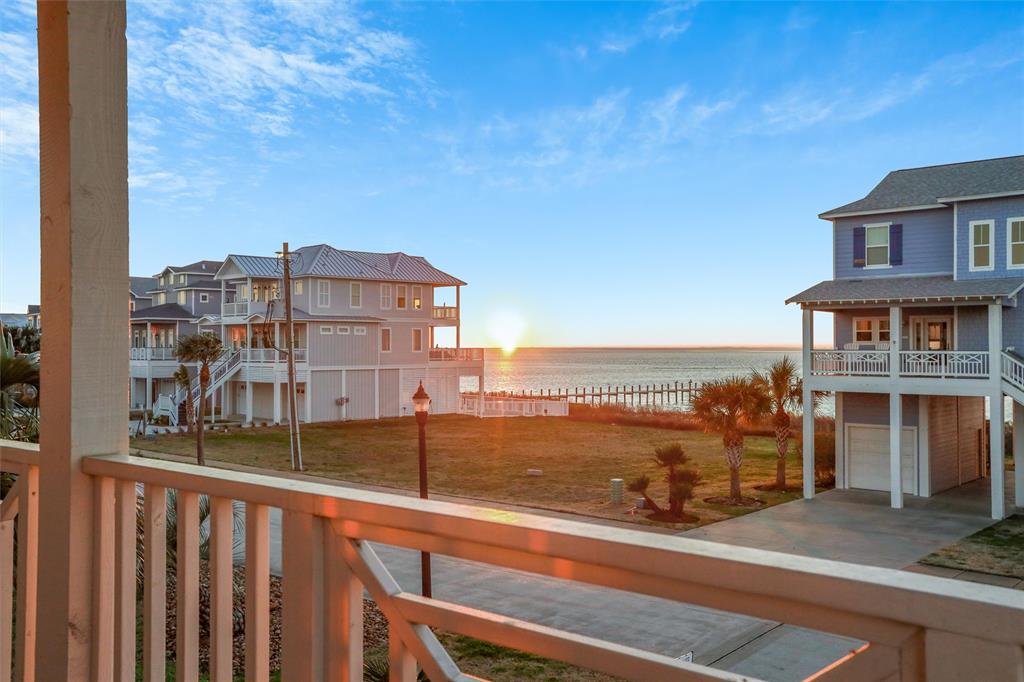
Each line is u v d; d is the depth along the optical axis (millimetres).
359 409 37938
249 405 37281
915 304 18250
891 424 18266
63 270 1758
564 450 28359
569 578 1002
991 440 16844
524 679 7328
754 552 868
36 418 5914
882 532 15453
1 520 2145
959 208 19016
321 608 1349
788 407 21375
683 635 9016
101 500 1762
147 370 39969
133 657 1721
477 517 1105
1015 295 18078
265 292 39719
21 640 2018
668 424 36812
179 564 1626
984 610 676
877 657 760
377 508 1228
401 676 1226
